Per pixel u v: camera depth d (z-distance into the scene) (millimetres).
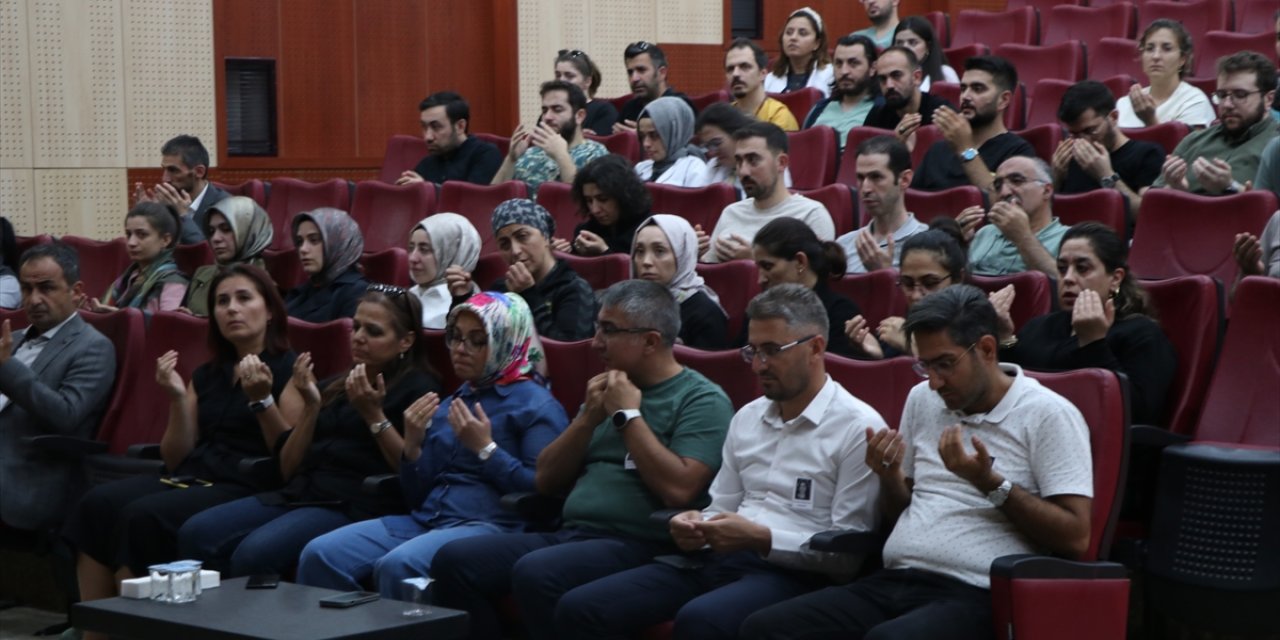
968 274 4406
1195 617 3619
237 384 4758
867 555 3668
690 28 10867
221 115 9609
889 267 5016
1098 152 5758
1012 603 3131
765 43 11125
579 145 7344
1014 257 5191
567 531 4000
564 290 5031
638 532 3893
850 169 6648
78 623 3514
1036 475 3318
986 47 9016
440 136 7688
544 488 4047
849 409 3613
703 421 3879
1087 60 8852
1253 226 4910
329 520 4383
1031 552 3344
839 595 3396
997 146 6234
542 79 10469
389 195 6988
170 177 7324
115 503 4691
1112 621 3166
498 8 10430
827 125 7219
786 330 3584
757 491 3707
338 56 10055
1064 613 3137
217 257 6277
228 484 4668
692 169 6621
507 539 3930
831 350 4527
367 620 3336
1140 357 3975
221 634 3256
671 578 3676
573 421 4004
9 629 5184
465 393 4344
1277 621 3549
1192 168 5859
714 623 3426
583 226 5844
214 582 3717
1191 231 5059
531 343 4348
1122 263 4090
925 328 3352
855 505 3555
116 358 5316
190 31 9484
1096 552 3316
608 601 3586
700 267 5090
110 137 9219
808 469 3617
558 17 10469
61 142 9062
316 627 3268
